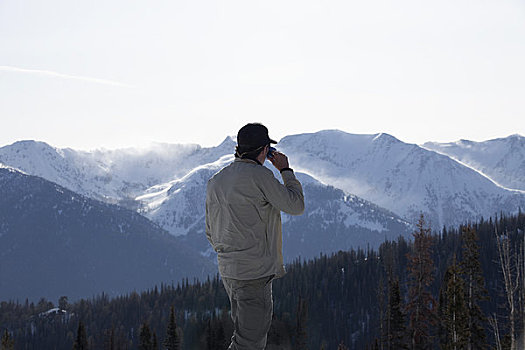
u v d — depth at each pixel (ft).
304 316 222.89
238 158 13.67
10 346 178.91
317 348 431.84
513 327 33.12
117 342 446.19
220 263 13.52
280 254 13.66
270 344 27.43
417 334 140.67
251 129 13.52
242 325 13.06
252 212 12.91
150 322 524.11
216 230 13.38
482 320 120.26
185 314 508.94
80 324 199.72
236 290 13.23
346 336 460.14
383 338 151.74
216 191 13.23
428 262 144.77
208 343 189.06
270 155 14.01
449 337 124.36
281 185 13.00
